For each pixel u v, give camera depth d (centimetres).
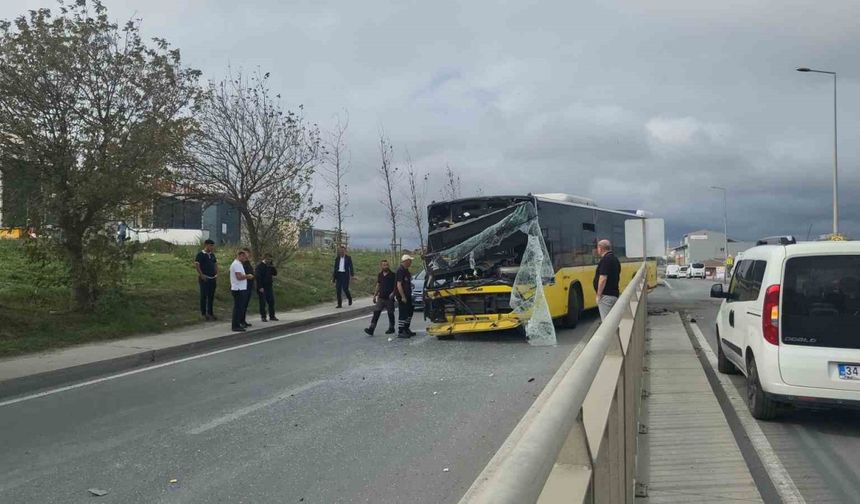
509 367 1030
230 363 1137
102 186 1352
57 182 1366
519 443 150
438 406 780
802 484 509
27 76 1294
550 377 939
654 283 2478
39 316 1352
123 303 1512
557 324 1512
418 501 488
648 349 1130
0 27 1327
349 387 906
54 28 1347
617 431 321
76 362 1054
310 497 500
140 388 934
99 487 532
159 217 1664
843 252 636
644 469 528
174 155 1620
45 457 615
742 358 770
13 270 1705
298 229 2306
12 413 792
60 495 515
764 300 662
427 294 1398
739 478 506
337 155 2872
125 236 1530
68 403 845
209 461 595
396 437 656
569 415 176
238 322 1494
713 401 743
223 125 2042
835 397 618
